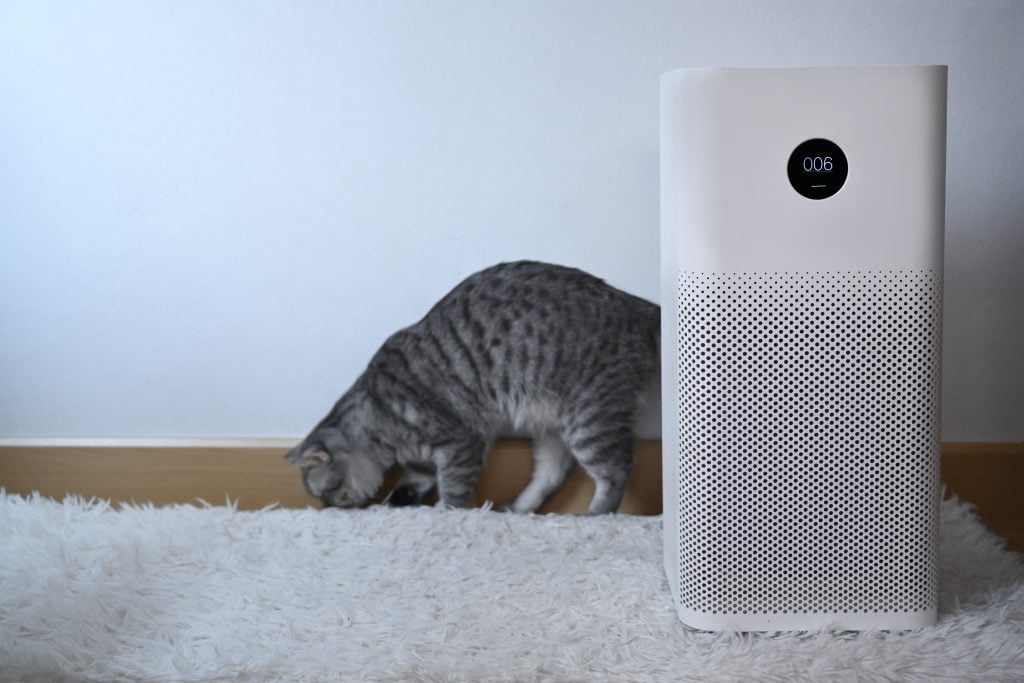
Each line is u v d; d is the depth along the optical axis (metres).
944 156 1.16
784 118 1.15
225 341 1.84
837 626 1.24
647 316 1.78
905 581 1.23
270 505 1.84
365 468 1.81
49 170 1.79
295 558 1.56
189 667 1.20
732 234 1.17
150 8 1.74
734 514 1.22
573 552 1.57
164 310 1.83
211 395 1.85
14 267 1.83
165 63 1.75
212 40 1.74
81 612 1.36
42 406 1.86
